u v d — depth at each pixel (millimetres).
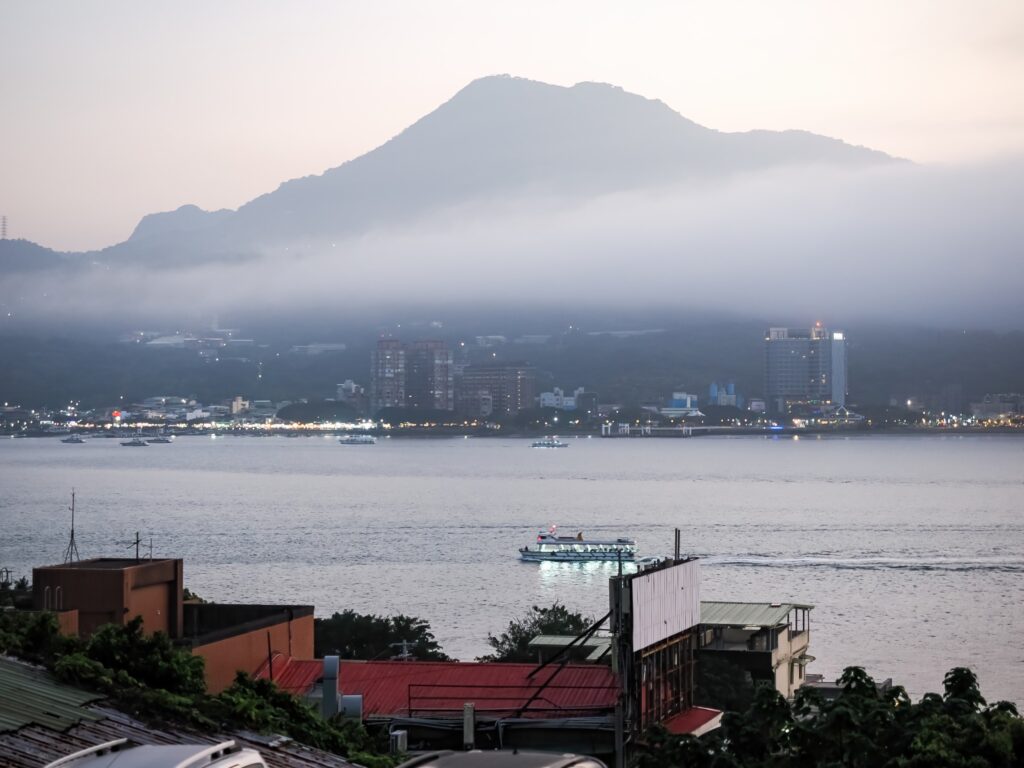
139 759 23906
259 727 41938
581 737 61844
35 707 36438
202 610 73250
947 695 60719
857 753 53344
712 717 71875
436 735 61750
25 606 69375
